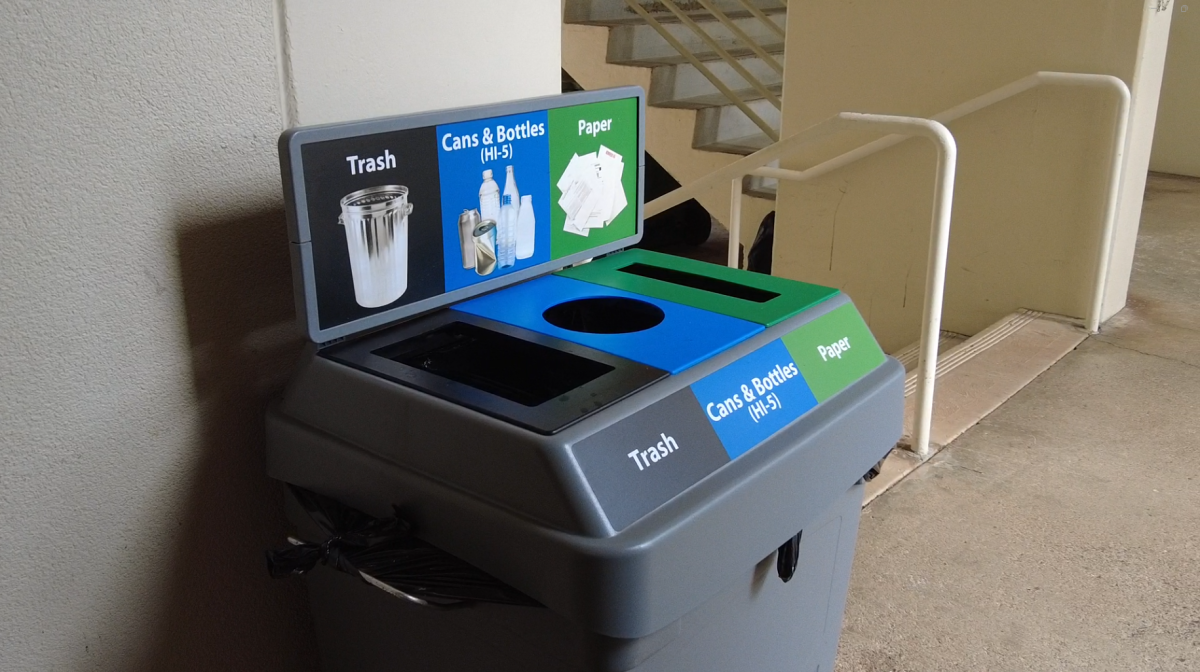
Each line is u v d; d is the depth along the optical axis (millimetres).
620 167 1234
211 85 939
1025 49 3043
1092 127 2990
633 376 887
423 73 1121
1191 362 2934
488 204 1063
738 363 950
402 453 880
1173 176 5934
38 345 860
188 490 1020
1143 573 1865
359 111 1071
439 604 848
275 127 1005
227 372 1029
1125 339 3129
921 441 2332
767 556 966
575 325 1173
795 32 3469
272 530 1115
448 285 1046
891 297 3541
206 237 973
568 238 1188
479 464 816
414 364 1031
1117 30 2883
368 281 953
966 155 3256
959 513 2088
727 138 4516
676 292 1132
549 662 831
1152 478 2238
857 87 3395
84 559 938
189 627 1054
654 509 801
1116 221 3152
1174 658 1622
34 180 827
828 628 1186
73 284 873
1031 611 1751
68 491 910
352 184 912
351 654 1081
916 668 1604
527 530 774
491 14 1188
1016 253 3273
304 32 999
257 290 1037
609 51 4469
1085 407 2623
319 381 951
